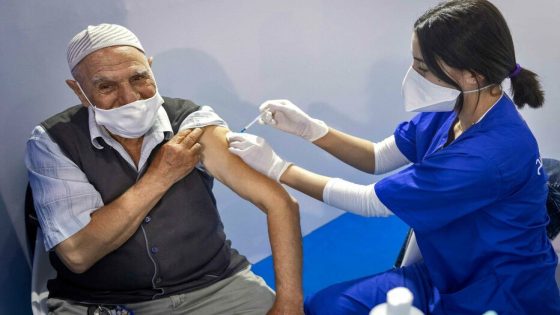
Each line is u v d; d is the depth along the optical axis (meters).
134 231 1.72
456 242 1.70
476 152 1.59
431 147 1.85
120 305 1.77
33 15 1.94
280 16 2.31
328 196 1.79
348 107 2.57
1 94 1.95
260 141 1.82
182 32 2.18
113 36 1.68
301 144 2.55
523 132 1.62
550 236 1.92
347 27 2.43
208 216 1.83
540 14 2.50
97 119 1.68
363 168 2.10
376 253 2.61
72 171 1.72
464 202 1.61
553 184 1.91
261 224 2.60
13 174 2.03
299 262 1.76
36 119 2.05
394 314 1.12
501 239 1.65
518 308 1.66
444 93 1.68
